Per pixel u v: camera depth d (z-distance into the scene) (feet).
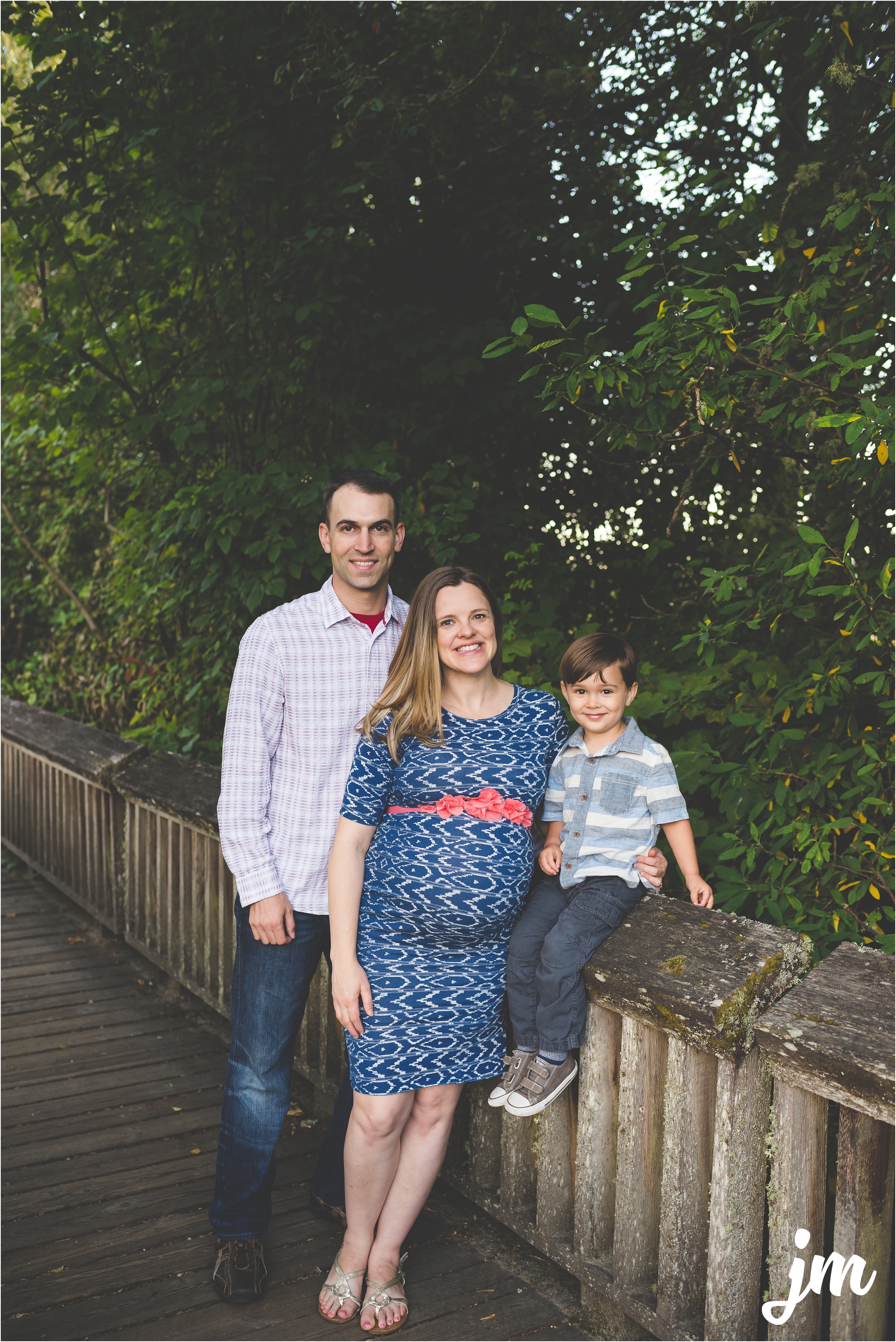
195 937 12.79
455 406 15.30
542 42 13.87
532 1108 6.69
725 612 9.53
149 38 14.02
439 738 6.66
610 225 14.98
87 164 14.32
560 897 7.16
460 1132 8.43
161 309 16.28
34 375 15.56
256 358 15.10
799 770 9.10
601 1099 6.90
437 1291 7.32
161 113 14.26
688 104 14.37
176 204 13.67
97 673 25.13
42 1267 7.56
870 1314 5.39
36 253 15.48
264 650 7.07
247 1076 7.23
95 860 16.05
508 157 14.42
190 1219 8.25
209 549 14.15
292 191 14.28
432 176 14.57
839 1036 5.24
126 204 14.73
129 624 22.88
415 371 15.37
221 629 16.30
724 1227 5.87
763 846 8.60
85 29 13.53
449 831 6.55
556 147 14.67
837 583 9.58
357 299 15.33
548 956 6.76
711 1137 6.32
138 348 16.74
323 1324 6.89
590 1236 6.95
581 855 7.02
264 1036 7.21
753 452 11.07
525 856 6.71
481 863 6.51
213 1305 7.11
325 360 15.35
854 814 8.16
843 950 5.93
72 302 15.69
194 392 14.21
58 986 13.76
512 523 15.61
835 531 9.58
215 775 13.19
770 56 12.30
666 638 14.15
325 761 7.16
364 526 7.02
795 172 11.93
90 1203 8.49
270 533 13.57
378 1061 6.55
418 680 6.64
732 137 14.10
